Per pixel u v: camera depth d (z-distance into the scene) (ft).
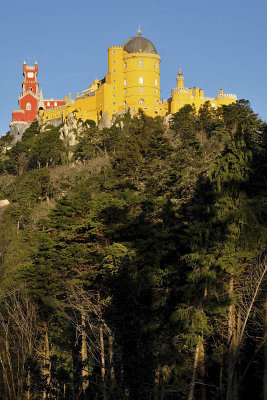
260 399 112.98
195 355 115.75
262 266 120.26
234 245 124.47
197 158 238.27
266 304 113.29
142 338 88.12
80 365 110.93
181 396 116.26
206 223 130.31
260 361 113.80
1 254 209.97
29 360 112.98
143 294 128.98
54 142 450.30
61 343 133.90
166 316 127.34
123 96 504.43
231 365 110.22
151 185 215.72
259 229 125.90
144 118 389.39
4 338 154.30
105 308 93.91
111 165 320.09
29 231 221.87
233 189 132.98
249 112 374.22
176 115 412.98
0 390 147.54
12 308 159.43
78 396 110.93
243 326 111.45
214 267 125.08
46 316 157.28
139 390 85.97
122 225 162.91
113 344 98.73
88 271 152.87
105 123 488.85
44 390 108.78
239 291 124.88
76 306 134.31
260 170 140.97
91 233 163.12
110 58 507.30
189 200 168.04
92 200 188.55
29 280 164.96
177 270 132.77
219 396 117.29
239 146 140.36
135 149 290.35
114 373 98.48
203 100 479.82
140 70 496.64
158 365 99.91
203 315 119.34
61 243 163.53
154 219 167.22
